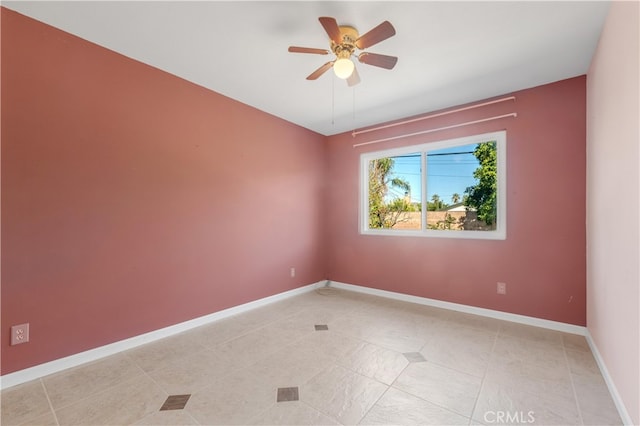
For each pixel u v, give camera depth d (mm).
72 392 1710
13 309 1777
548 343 2338
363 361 2064
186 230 2662
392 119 3660
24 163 1816
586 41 2029
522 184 2789
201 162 2781
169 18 1835
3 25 1747
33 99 1850
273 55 2264
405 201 3670
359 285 3980
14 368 1776
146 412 1537
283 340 2418
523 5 1695
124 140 2262
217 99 2916
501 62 2324
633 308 1348
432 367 1979
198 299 2746
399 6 1719
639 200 1274
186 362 2061
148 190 2402
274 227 3533
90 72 2086
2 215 1745
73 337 2008
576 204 2531
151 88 2418
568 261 2568
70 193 1999
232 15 1808
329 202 4305
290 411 1542
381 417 1494
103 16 1818
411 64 2359
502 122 2904
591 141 2268
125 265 2268
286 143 3699
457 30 1933
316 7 1732
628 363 1407
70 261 1998
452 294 3199
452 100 3072
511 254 2846
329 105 3227
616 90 1591
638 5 1268
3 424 1448
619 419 1468
